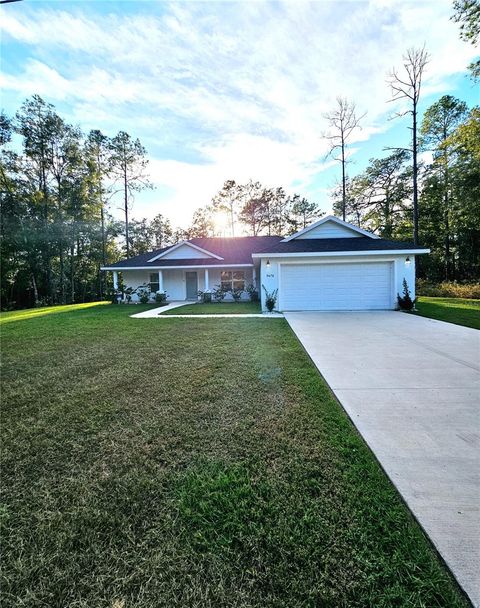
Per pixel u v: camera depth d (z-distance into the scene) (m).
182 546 1.74
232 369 4.85
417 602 1.41
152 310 13.95
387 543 1.71
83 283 30.61
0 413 3.50
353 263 11.95
